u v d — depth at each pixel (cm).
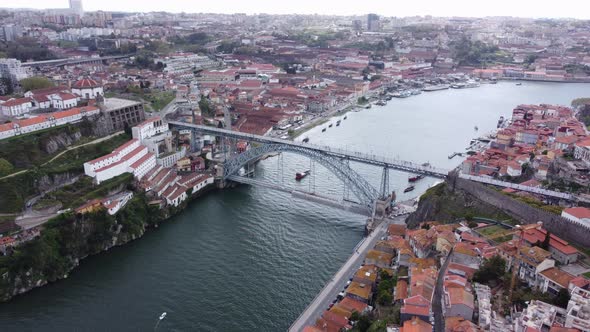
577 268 11981
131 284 14625
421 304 10788
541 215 14288
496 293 11469
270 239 17200
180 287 14412
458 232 14738
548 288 11119
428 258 13738
